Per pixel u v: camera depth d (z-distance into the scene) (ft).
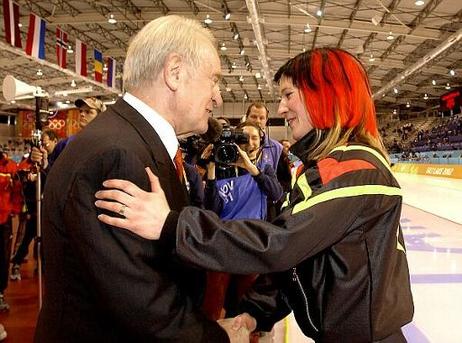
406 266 3.68
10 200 11.27
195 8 41.93
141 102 3.51
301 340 8.04
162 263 3.14
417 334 8.67
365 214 3.19
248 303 4.36
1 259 10.84
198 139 7.86
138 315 2.92
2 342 9.11
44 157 10.78
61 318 3.20
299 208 3.16
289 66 3.89
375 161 3.37
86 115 11.07
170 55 3.45
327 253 3.27
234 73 68.23
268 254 2.96
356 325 3.18
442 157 58.44
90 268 2.92
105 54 55.77
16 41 24.21
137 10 42.75
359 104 3.63
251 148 8.63
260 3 40.63
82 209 2.92
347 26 43.24
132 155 3.01
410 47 53.88
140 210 2.91
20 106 70.33
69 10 41.63
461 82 77.25
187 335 3.07
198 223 3.03
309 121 3.81
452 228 19.38
